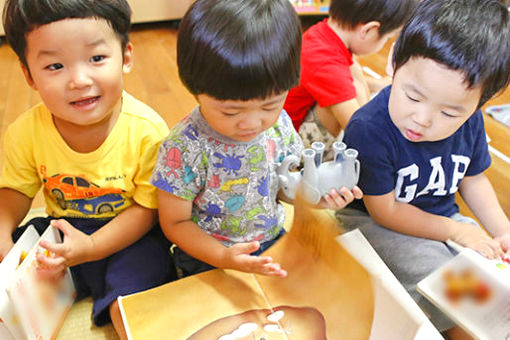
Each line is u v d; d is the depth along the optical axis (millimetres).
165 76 1759
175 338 582
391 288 541
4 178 773
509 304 625
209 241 718
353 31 1062
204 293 652
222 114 583
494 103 1560
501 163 1248
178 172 684
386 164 778
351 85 1088
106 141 729
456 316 638
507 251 787
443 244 828
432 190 834
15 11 579
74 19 583
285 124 749
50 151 734
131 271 765
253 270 652
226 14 535
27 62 626
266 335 586
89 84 623
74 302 817
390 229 847
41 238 669
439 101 651
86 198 772
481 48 611
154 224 832
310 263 630
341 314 569
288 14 563
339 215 898
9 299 603
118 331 723
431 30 633
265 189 740
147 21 2271
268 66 532
